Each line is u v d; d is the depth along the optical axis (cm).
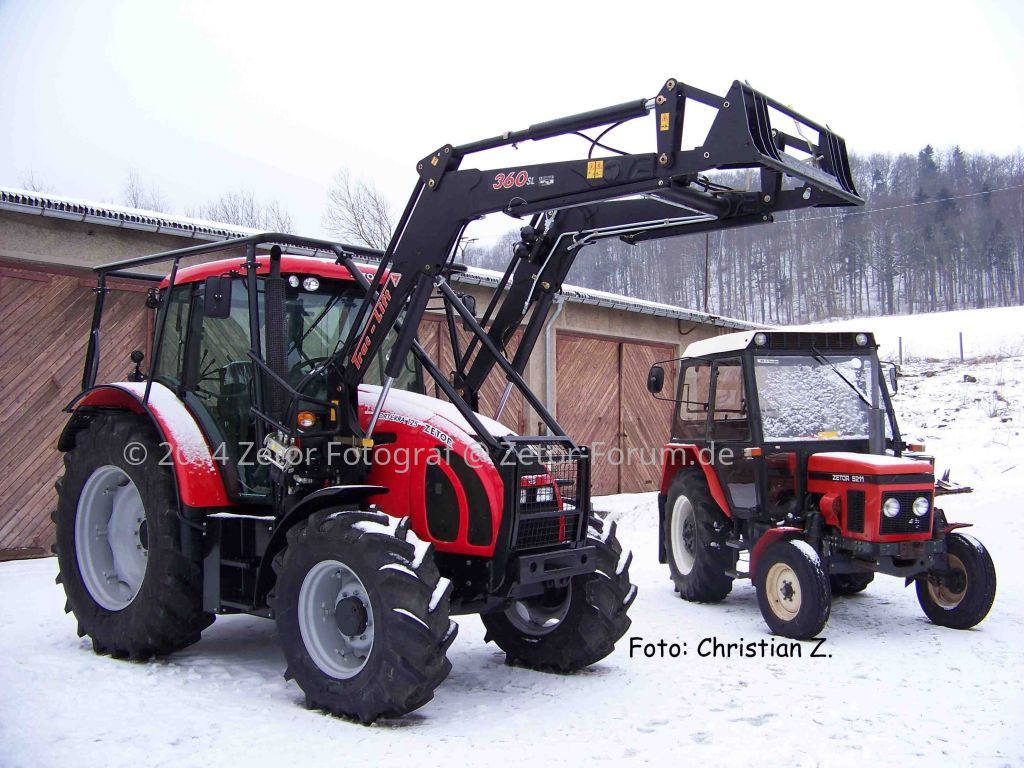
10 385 738
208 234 828
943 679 445
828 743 349
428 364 434
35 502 753
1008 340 3288
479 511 407
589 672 463
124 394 500
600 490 1280
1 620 557
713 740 352
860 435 633
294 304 465
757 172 483
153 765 316
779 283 6028
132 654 461
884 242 5959
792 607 541
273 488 435
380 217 2430
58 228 758
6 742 338
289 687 421
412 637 354
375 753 331
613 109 383
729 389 657
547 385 1183
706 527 647
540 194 397
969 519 1002
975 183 6100
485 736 354
